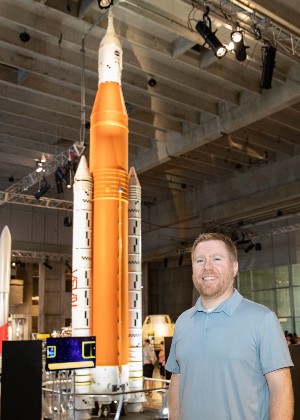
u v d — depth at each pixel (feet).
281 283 78.69
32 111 57.57
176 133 64.75
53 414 31.01
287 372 7.72
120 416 35.70
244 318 7.88
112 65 39.83
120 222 38.24
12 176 81.15
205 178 81.92
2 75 50.49
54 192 90.74
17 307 97.66
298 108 56.85
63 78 49.96
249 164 73.87
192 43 43.78
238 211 76.69
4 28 43.11
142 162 70.23
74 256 37.76
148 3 39.58
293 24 37.29
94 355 29.71
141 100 55.62
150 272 101.71
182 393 8.21
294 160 69.56
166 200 93.09
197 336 8.14
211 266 8.18
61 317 94.73
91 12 41.86
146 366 54.19
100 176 38.40
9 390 22.35
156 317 77.77
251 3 35.32
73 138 63.31
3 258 41.98
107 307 36.78
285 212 75.46
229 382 7.64
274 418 7.39
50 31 42.32
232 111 56.49
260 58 47.09
